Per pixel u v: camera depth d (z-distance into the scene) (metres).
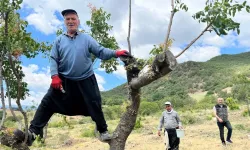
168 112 9.80
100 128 3.48
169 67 3.22
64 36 3.44
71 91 3.38
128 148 13.63
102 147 14.50
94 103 3.38
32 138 3.38
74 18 3.43
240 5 3.23
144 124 25.12
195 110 40.53
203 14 3.34
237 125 18.06
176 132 9.64
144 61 3.55
